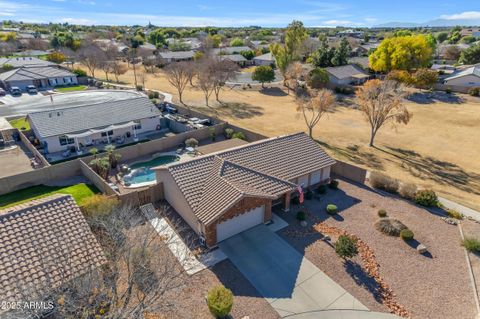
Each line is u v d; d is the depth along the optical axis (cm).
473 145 3822
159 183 2469
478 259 1862
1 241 1451
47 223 1580
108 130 3838
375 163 3312
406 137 4109
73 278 1277
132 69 9850
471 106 5556
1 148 3647
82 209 2062
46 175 2820
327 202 2525
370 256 1895
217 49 11450
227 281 1705
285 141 2797
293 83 6862
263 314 1502
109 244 1695
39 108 5262
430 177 3009
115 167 3180
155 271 1401
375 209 2423
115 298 1170
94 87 7212
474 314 1500
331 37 19162
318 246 1994
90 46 9425
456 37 15738
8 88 6569
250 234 2103
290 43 7012
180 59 10288
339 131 4347
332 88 6856
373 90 3725
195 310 1502
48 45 12775
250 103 5934
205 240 1948
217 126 4059
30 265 1403
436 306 1550
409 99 6081
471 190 2764
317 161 2712
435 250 1948
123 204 2297
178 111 5072
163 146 3641
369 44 14212
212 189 2075
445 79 6894
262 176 2291
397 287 1667
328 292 1636
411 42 7050
